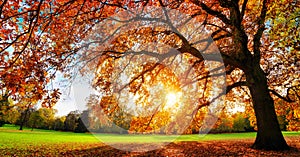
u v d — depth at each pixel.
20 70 7.68
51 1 8.29
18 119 47.94
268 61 15.20
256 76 12.12
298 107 16.73
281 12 11.53
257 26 12.18
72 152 14.93
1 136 25.84
